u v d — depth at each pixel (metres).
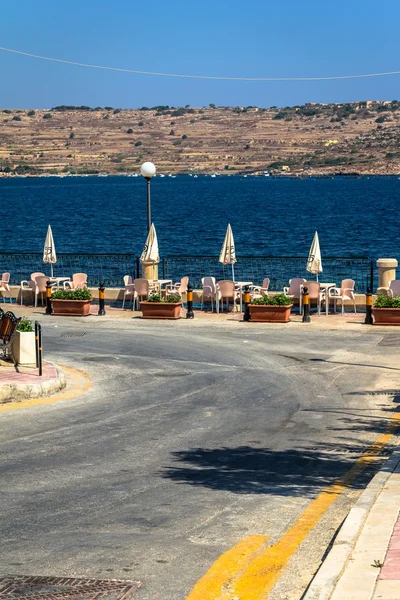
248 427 22.81
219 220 171.12
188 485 17.31
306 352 34.53
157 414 24.36
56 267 85.81
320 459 19.52
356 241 123.00
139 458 19.48
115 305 48.50
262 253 109.31
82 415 24.22
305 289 41.75
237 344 36.41
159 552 13.42
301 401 26.27
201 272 80.19
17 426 22.80
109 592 11.86
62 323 42.53
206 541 13.96
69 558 13.16
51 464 18.89
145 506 15.85
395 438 21.62
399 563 12.14
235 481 17.64
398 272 82.00
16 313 45.81
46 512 15.46
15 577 12.42
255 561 13.09
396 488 16.20
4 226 160.88
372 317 41.66
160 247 120.06
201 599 11.69
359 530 13.73
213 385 28.61
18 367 30.06
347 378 29.70
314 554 13.44
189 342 37.03
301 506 15.91
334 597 11.05
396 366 31.69
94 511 15.52
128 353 34.53
